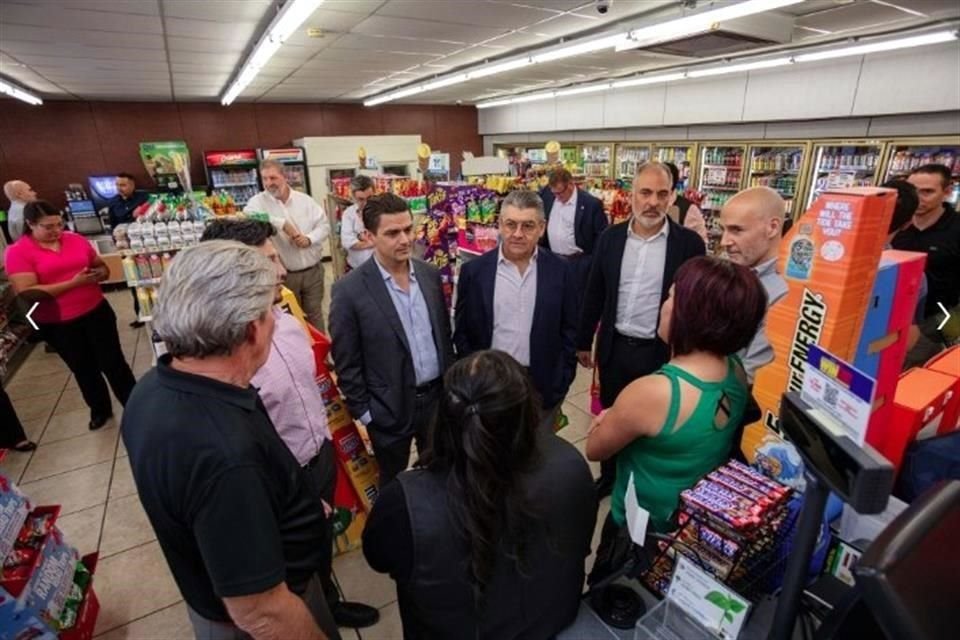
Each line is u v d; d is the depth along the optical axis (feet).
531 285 6.52
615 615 2.99
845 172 19.58
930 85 16.53
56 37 14.11
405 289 6.15
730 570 2.68
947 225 7.91
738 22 13.41
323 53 18.17
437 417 2.70
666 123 26.12
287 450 3.24
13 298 16.40
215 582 2.64
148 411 2.76
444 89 29.55
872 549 1.66
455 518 2.54
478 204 13.03
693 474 3.34
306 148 29.60
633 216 7.14
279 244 12.55
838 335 3.49
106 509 8.36
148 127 28.27
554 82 27.27
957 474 3.79
